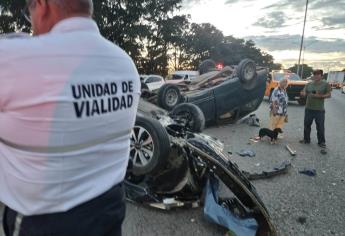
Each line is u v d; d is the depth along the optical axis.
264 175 5.10
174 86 8.06
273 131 7.64
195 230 3.38
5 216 1.21
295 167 5.78
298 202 4.25
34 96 0.99
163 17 34.16
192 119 6.61
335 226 3.66
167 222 3.52
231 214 3.37
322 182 5.06
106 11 24.70
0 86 0.97
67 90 1.03
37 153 1.03
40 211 1.08
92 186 1.17
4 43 0.98
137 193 3.84
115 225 1.31
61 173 1.07
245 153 6.49
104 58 1.17
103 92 1.16
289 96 17.45
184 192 3.92
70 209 1.11
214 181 3.76
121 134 1.29
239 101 9.62
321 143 7.54
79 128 1.08
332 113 15.45
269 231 3.23
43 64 0.99
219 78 9.99
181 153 3.82
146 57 35.72
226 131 9.06
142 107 5.42
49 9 1.14
